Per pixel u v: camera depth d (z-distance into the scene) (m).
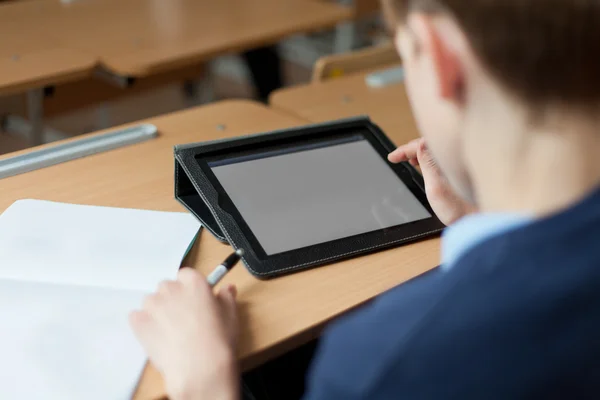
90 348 0.71
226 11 2.19
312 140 1.06
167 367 0.68
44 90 2.10
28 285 0.80
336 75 1.73
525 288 0.43
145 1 2.25
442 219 0.94
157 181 1.07
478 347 0.43
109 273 0.83
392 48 1.82
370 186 1.00
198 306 0.74
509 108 0.46
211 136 1.25
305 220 0.92
